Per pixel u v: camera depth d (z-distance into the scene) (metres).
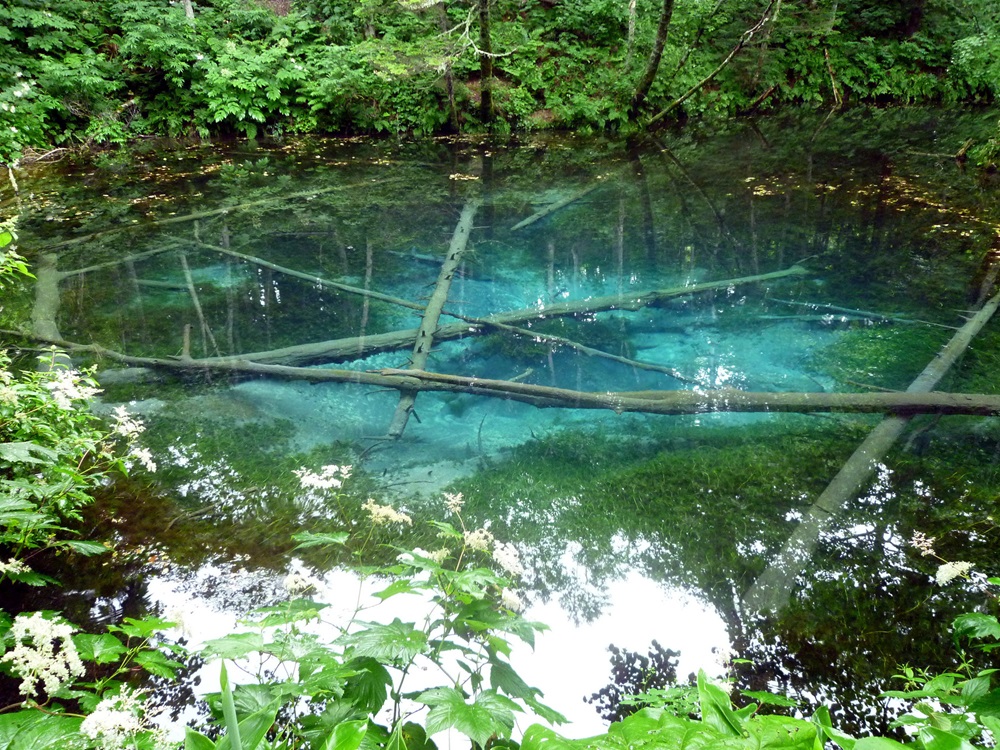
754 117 15.62
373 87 13.72
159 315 6.36
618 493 4.05
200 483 4.04
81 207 9.34
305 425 4.72
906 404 4.71
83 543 3.03
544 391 4.79
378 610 3.05
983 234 8.08
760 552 3.58
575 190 10.33
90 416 3.75
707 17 15.63
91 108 12.30
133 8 13.55
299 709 2.24
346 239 8.36
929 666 2.90
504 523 3.78
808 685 2.82
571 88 14.73
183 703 2.54
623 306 6.30
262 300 6.72
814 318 6.23
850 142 13.02
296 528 3.69
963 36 16.73
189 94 13.03
